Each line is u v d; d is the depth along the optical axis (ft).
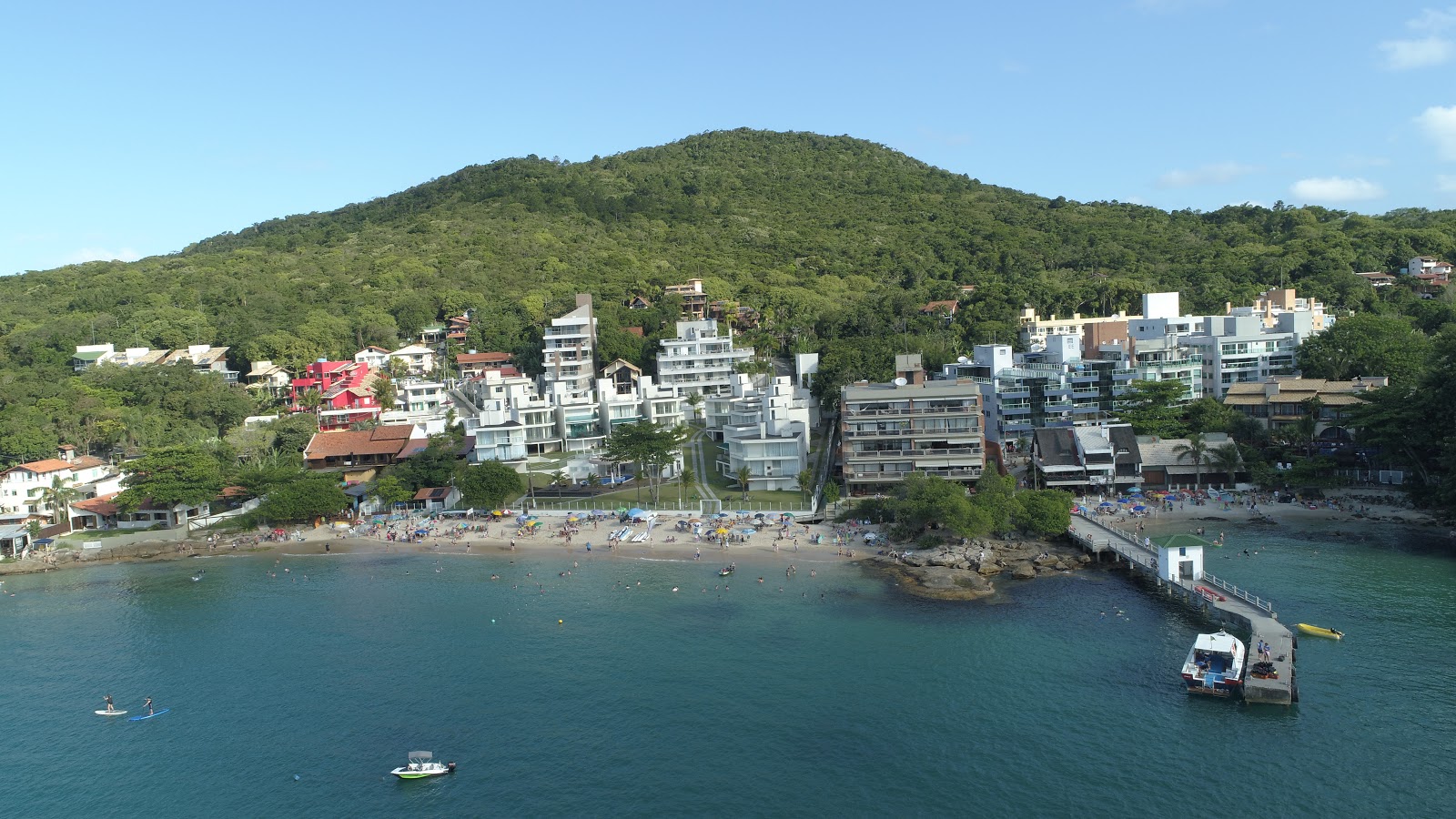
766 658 331.36
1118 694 292.40
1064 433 547.49
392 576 451.53
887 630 351.67
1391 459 504.84
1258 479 519.60
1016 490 480.64
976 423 519.60
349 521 556.51
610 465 601.21
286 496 542.16
